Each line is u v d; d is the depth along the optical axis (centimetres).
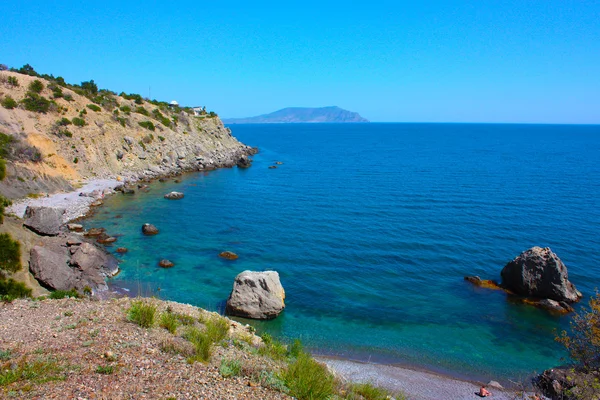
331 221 5450
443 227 5138
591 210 5919
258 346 1938
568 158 12688
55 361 1291
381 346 2653
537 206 6197
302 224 5300
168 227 5062
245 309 2895
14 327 1648
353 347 2628
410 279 3650
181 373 1284
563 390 2003
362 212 5941
